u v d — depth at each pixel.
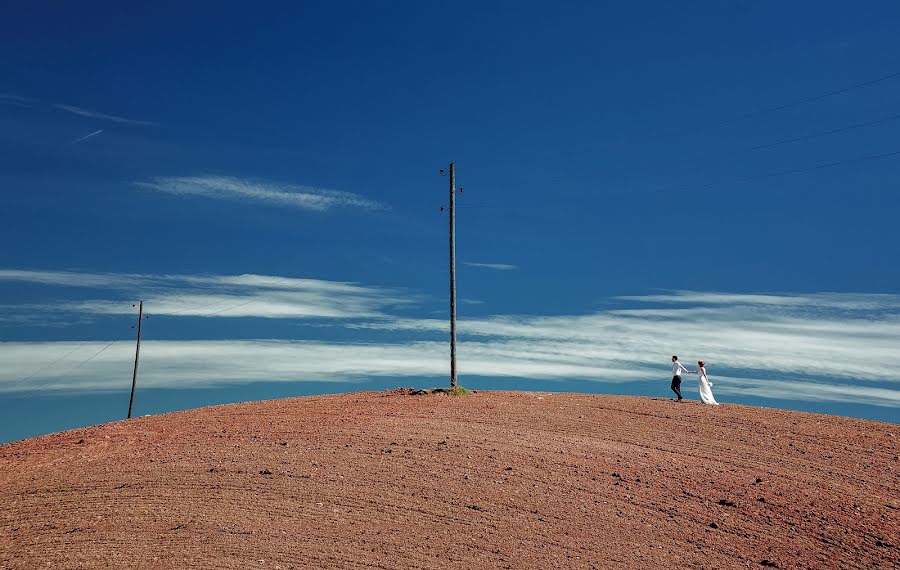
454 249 34.66
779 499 21.09
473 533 19.28
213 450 25.59
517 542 18.83
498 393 33.69
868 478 22.44
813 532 19.30
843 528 19.41
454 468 23.23
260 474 23.19
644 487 21.98
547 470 23.12
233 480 22.81
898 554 18.08
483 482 22.20
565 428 27.33
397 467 23.39
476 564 17.78
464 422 28.06
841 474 22.78
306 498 21.41
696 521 20.00
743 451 24.89
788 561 18.02
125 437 27.75
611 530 19.50
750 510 20.52
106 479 23.41
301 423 28.48
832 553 18.31
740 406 30.84
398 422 28.06
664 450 25.00
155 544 19.02
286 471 23.33
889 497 21.11
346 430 27.23
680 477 22.67
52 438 28.41
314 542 18.89
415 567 17.62
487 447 25.03
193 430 28.19
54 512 21.20
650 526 19.73
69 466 24.80
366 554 18.25
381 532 19.36
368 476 22.77
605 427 27.47
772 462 23.86
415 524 19.78
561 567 17.67
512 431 26.84
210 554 18.39
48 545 19.25
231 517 20.34
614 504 20.92
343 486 22.11
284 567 17.67
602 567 17.72
